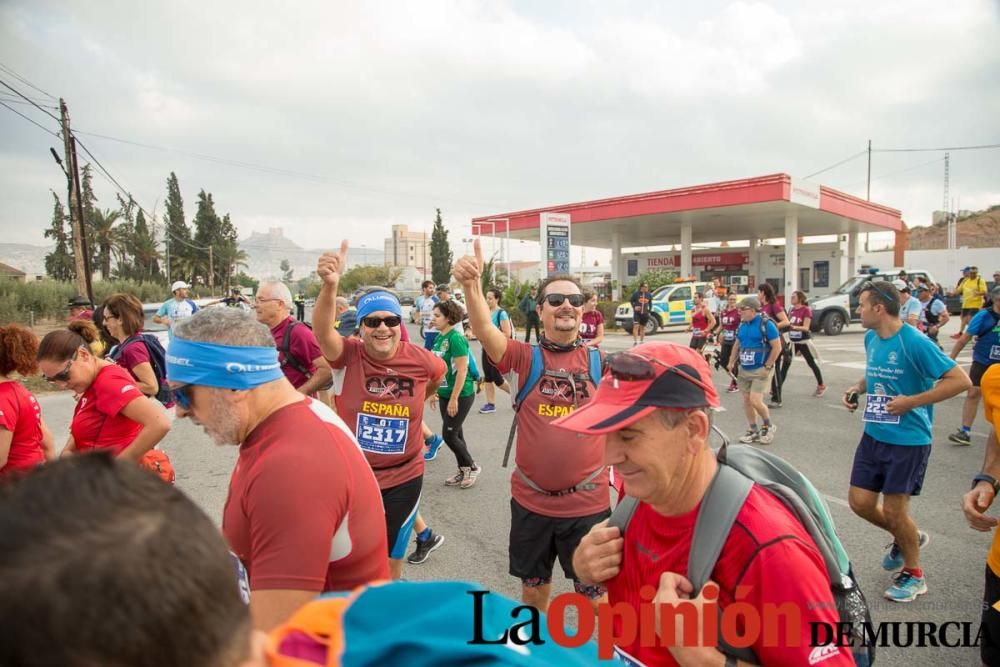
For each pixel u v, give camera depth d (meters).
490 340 3.09
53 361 3.04
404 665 0.79
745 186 22.14
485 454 7.04
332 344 3.37
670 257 35.38
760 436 7.16
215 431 1.66
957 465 6.19
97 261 59.75
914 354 3.44
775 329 6.94
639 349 1.44
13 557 0.50
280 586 1.42
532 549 3.04
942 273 41.66
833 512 4.93
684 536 1.40
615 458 1.42
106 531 0.54
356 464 1.69
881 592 3.64
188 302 12.79
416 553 4.31
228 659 0.60
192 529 0.62
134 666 0.52
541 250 22.31
